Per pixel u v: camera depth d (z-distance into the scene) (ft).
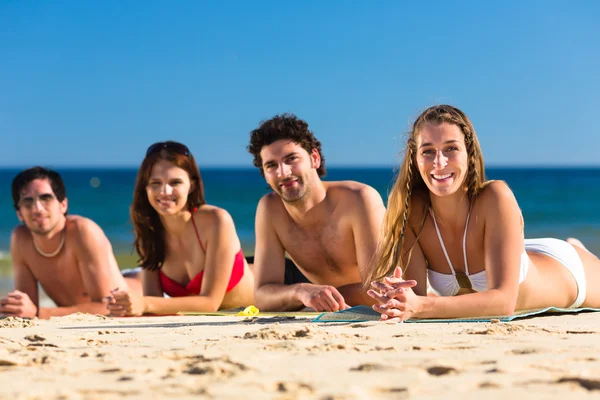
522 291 15.76
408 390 7.14
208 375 8.09
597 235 84.89
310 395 7.03
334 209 18.08
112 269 21.48
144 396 7.07
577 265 17.39
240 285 20.89
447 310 13.69
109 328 14.35
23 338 12.48
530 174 273.75
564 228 93.30
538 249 17.48
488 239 14.43
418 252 15.53
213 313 18.24
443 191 14.35
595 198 137.69
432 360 8.89
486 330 11.74
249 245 71.87
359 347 10.00
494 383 7.33
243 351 9.86
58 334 13.03
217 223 20.27
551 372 7.99
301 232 18.47
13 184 21.25
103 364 9.01
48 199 20.85
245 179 221.66
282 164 17.60
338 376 7.98
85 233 21.20
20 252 21.70
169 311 19.21
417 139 14.65
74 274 21.52
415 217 15.35
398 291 13.42
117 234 88.63
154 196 20.11
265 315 16.43
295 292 16.89
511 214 14.35
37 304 21.93
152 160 20.18
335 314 14.73
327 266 18.69
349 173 318.45
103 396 7.07
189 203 20.52
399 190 15.23
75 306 20.58
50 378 8.11
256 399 6.87
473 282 15.33
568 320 13.91
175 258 21.09
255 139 17.98
